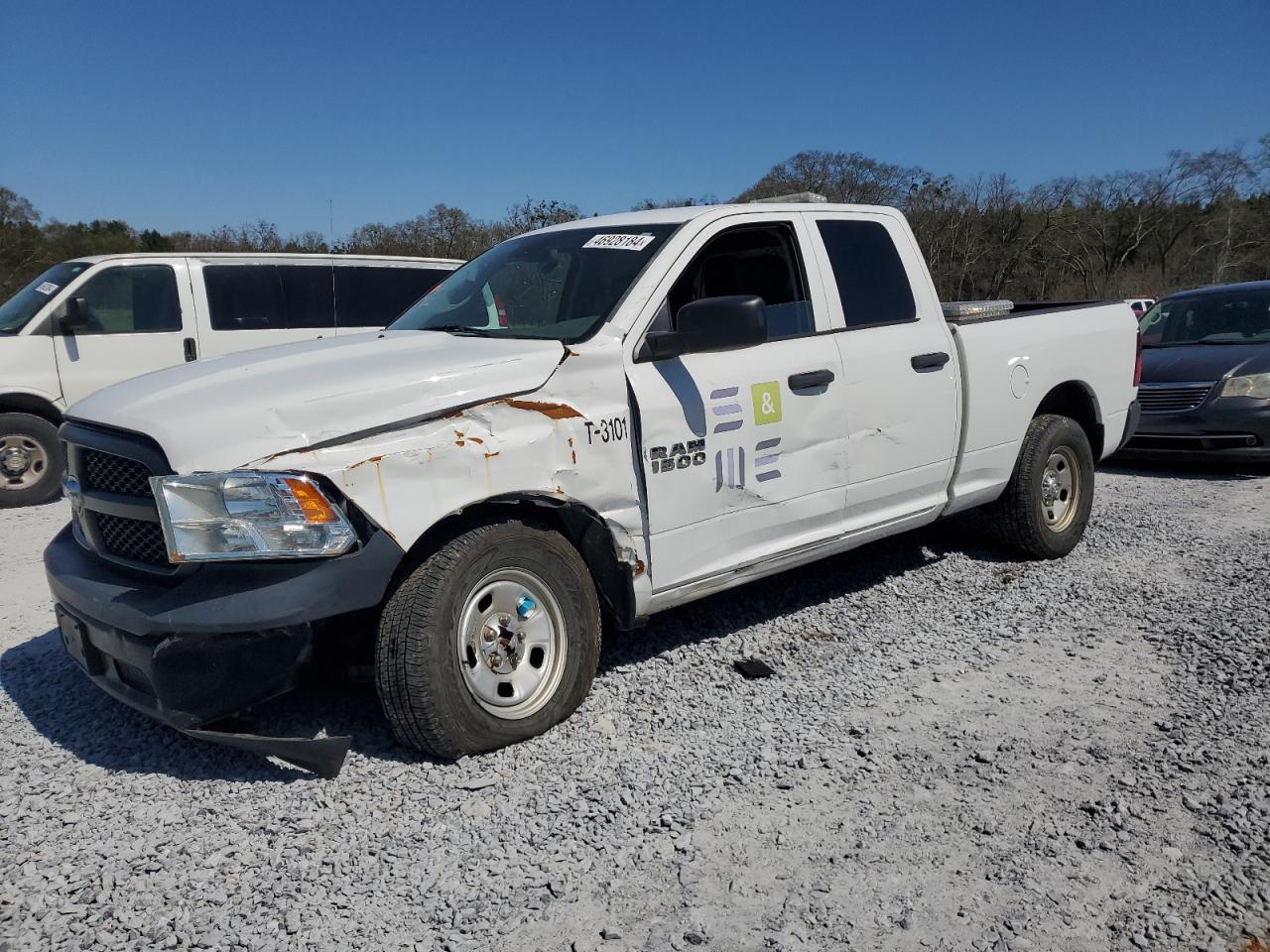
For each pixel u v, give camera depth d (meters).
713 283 4.54
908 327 5.16
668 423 4.03
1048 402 6.23
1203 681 4.21
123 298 9.59
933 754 3.62
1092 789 3.33
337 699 4.07
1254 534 6.73
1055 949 2.54
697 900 2.78
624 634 4.89
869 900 2.76
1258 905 2.71
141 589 3.32
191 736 3.32
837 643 4.76
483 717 3.53
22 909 2.75
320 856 2.99
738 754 3.63
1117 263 46.88
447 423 3.49
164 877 2.89
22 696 4.30
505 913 2.72
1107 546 6.46
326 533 3.23
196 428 3.24
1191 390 9.27
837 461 4.73
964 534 6.52
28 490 9.17
